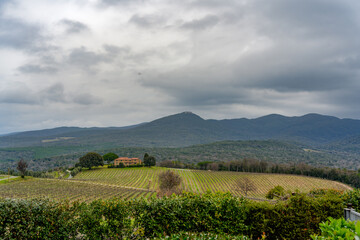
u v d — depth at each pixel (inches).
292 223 341.1
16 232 318.7
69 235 341.7
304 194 361.4
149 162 4552.2
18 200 331.9
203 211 349.4
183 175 3764.8
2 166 4436.5
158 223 348.5
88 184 2908.5
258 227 346.3
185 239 262.4
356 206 368.8
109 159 4918.8
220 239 267.6
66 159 5703.7
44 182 2847.0
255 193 2834.6
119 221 342.6
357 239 145.9
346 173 3292.3
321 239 170.7
